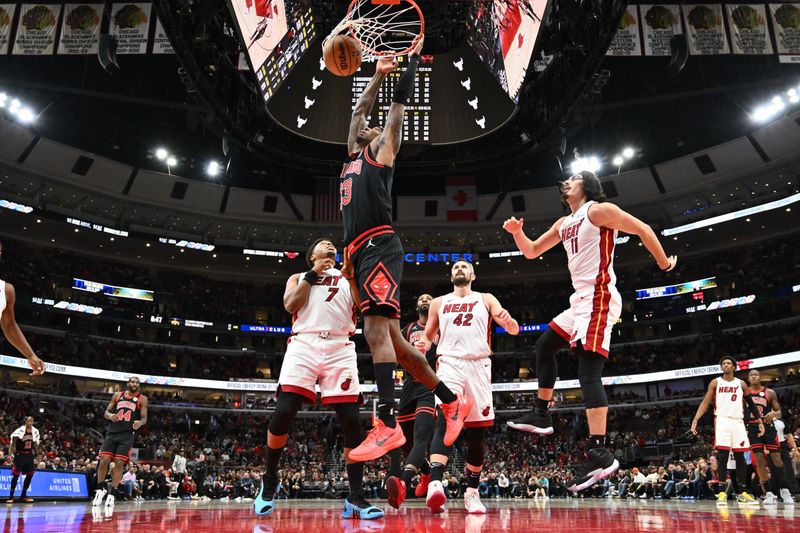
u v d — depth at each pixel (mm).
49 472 15336
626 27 23734
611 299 4527
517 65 17391
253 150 26297
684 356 42094
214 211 41469
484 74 19703
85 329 39781
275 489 5012
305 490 27969
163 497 23344
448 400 4453
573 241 4719
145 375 39438
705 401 10086
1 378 37125
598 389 4379
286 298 4867
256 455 36094
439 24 19312
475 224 42531
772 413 9844
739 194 39438
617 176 40094
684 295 42969
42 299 37469
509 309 46062
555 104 23719
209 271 47281
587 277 4586
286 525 3916
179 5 18562
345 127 20172
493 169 41938
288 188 42094
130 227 41500
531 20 16156
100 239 41125
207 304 45125
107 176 38406
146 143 39219
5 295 5273
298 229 43250
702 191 39125
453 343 6082
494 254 43688
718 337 40406
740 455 9906
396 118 4488
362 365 43750
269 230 43406
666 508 7488
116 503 14797
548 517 4797
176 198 40594
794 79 31578
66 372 36719
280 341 47719
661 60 33219
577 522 4035
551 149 27562
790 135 35219
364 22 4945
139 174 39188
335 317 4879
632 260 45062
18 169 35938
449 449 5617
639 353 42812
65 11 23734
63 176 37250
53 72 33125
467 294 6281
